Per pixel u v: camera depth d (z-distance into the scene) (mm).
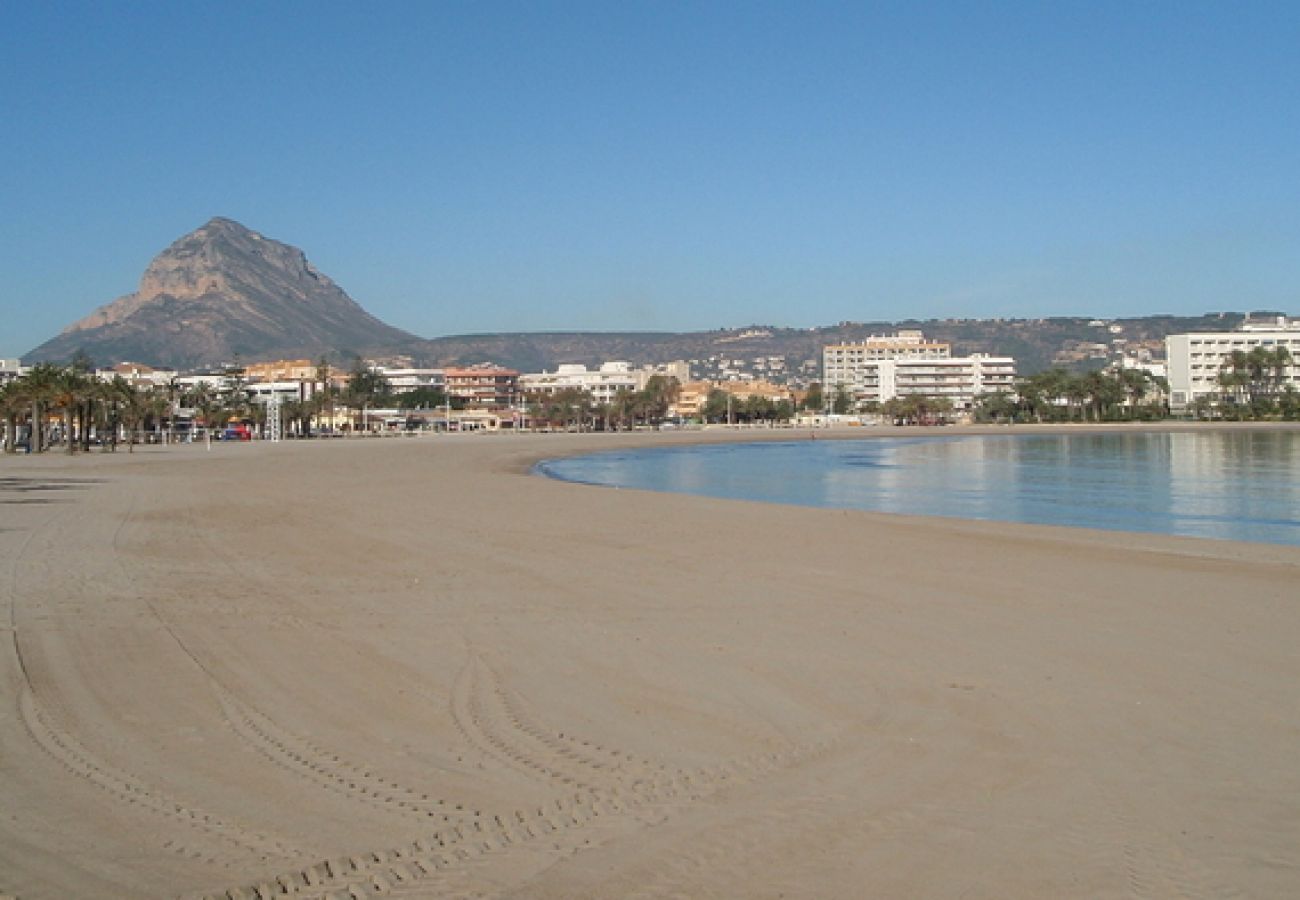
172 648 12305
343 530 26344
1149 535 26688
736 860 6441
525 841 6727
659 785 7738
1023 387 192500
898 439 138125
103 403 106438
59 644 12422
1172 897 5953
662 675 11102
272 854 6512
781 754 8453
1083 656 11969
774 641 12820
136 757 8398
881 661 11727
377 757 8398
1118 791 7602
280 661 11719
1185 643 12695
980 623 14000
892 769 8086
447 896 5953
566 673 11203
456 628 13656
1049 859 6453
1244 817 7113
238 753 8492
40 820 7066
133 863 6379
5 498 36562
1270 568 20078
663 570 19234
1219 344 193375
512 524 28312
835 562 20469
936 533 26672
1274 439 115750
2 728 9141
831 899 5945
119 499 36281
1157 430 153750
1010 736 8930
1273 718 9461
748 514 32250
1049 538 25703
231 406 151250
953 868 6328
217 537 24375
